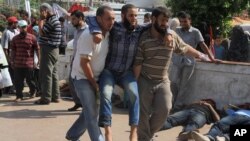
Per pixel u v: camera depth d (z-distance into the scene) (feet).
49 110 31.12
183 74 31.09
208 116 26.35
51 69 33.12
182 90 31.40
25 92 38.37
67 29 56.85
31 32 39.37
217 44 38.78
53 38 32.65
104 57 19.65
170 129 26.16
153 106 21.33
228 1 59.36
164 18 19.74
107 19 18.97
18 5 110.01
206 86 30.96
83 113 20.93
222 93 30.37
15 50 34.71
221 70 30.35
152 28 20.13
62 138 24.31
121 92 32.12
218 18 60.03
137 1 82.28
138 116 19.79
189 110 26.17
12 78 38.11
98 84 19.81
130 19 19.72
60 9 62.34
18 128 26.20
